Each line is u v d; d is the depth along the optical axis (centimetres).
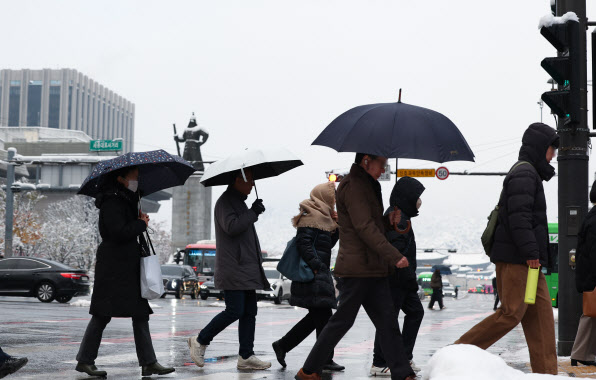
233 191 749
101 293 654
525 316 591
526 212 565
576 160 898
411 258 709
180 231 7575
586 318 752
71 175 6881
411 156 562
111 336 1123
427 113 584
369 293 576
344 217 578
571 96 834
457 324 1752
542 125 594
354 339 1213
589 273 726
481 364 423
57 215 7650
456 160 579
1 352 598
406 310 744
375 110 580
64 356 834
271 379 666
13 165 4181
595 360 764
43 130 15762
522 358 862
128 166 664
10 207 4112
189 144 7662
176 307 2402
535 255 561
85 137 16462
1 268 2481
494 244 589
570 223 895
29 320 1498
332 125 602
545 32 831
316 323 741
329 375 718
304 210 735
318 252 732
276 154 748
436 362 433
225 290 732
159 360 816
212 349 952
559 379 443
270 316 1952
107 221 647
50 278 2448
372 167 576
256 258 740
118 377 670
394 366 569
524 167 578
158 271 666
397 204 711
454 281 15225
